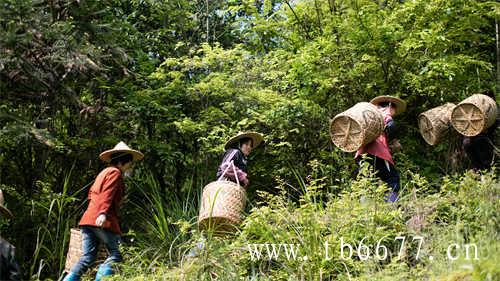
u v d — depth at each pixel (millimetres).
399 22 9484
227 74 10320
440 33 9102
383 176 7531
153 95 10219
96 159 10117
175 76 10070
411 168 9352
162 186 10477
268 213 6461
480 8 9258
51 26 8508
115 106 10109
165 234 8359
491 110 7871
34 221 9383
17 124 8094
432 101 9641
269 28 10578
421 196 6934
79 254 7219
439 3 9102
